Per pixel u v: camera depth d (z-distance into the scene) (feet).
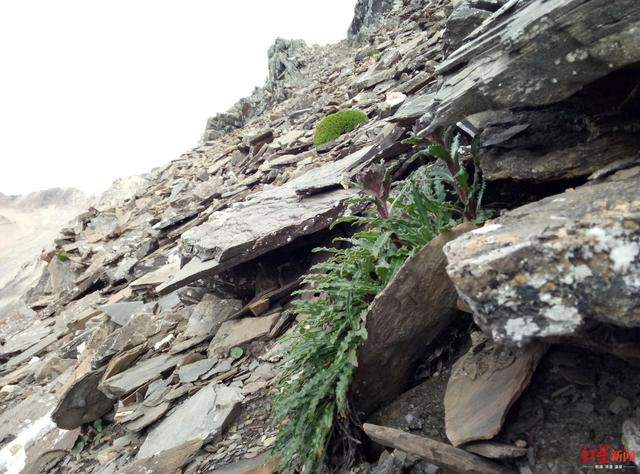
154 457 13.55
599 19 6.50
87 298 39.42
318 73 88.38
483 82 8.20
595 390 7.63
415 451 8.52
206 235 21.16
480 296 6.05
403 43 54.08
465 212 11.10
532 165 9.84
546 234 5.86
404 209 12.00
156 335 22.26
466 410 8.48
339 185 20.27
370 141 26.37
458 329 10.66
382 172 11.29
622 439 6.72
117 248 46.24
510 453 7.45
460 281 6.19
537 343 8.18
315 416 10.31
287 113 61.93
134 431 16.60
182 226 40.81
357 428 10.57
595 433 7.13
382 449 10.21
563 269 5.57
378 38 66.59
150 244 41.37
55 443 19.24
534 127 10.41
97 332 26.50
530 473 7.29
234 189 41.29
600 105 8.87
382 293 9.82
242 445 13.25
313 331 11.43
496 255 5.96
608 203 6.17
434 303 10.03
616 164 7.82
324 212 18.19
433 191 13.57
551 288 5.63
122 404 18.49
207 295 22.54
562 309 5.58
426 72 34.09
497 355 8.82
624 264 5.24
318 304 12.00
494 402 8.12
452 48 17.07
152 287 29.35
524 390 8.12
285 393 11.39
